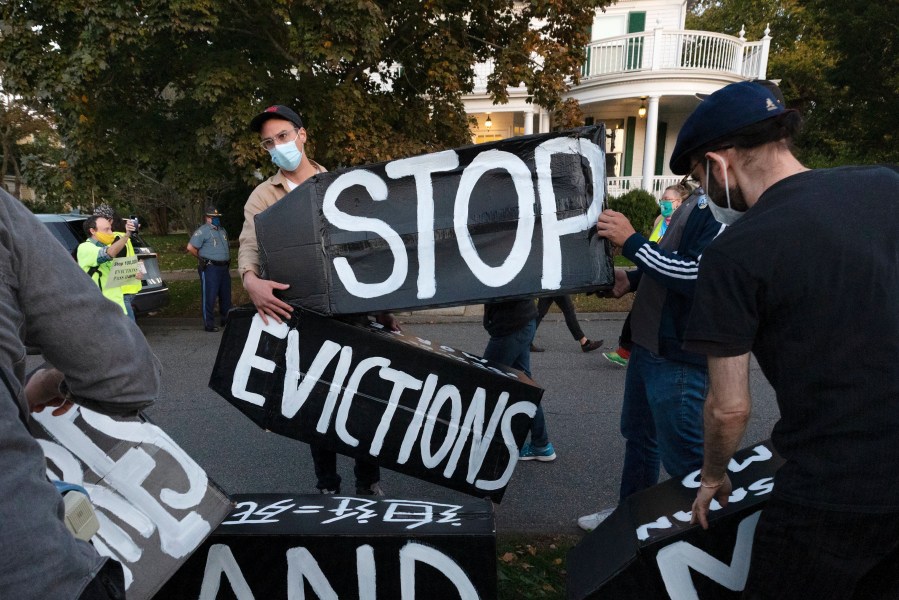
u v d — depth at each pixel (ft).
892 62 46.44
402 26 25.07
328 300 6.54
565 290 6.39
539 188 6.34
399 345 6.72
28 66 21.02
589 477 10.13
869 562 3.59
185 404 14.46
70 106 22.07
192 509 4.61
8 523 2.63
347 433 6.88
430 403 6.88
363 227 6.48
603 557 5.36
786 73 68.33
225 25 22.89
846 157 53.88
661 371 6.49
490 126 56.75
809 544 3.65
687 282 5.70
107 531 4.25
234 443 12.01
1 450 2.72
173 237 75.97
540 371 16.80
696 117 4.32
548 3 23.31
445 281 6.48
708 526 4.75
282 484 10.16
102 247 17.24
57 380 4.15
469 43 26.66
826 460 3.55
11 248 3.04
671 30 45.83
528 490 9.66
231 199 55.47
